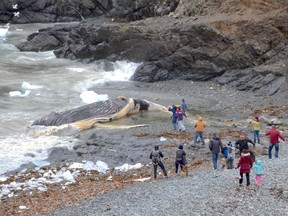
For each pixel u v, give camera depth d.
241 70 44.53
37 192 21.45
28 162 26.02
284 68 42.12
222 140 28.47
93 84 44.31
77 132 31.61
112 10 74.94
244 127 32.03
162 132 31.09
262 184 19.11
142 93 41.47
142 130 31.70
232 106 38.00
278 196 17.72
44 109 36.19
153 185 20.95
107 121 33.78
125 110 35.12
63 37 59.47
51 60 54.44
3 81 43.88
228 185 19.44
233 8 51.28
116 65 49.12
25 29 74.94
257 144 27.72
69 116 33.06
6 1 81.19
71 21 82.75
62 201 19.98
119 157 26.47
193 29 46.28
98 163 25.47
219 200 17.75
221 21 45.84
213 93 41.94
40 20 82.75
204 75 45.88
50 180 23.20
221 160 25.20
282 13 45.31
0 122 32.78
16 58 54.66
